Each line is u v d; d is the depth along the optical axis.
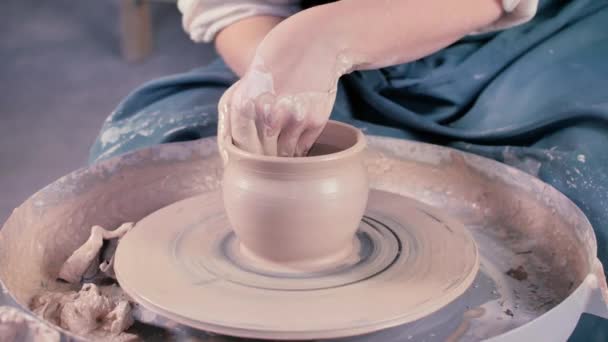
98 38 4.52
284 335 0.79
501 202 1.20
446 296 0.85
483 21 1.10
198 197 1.13
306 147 0.96
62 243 1.09
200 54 4.31
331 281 0.89
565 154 1.19
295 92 0.93
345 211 0.90
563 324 0.80
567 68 1.33
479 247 1.12
